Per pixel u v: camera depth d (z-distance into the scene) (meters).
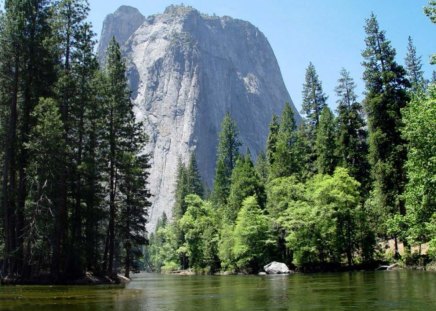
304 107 72.25
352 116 58.03
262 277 42.84
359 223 47.38
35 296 20.53
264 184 71.75
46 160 32.94
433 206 20.97
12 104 35.03
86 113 39.56
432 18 17.06
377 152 43.88
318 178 53.34
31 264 33.66
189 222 78.56
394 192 41.38
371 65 46.47
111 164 41.62
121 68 44.00
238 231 58.91
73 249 35.66
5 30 35.09
